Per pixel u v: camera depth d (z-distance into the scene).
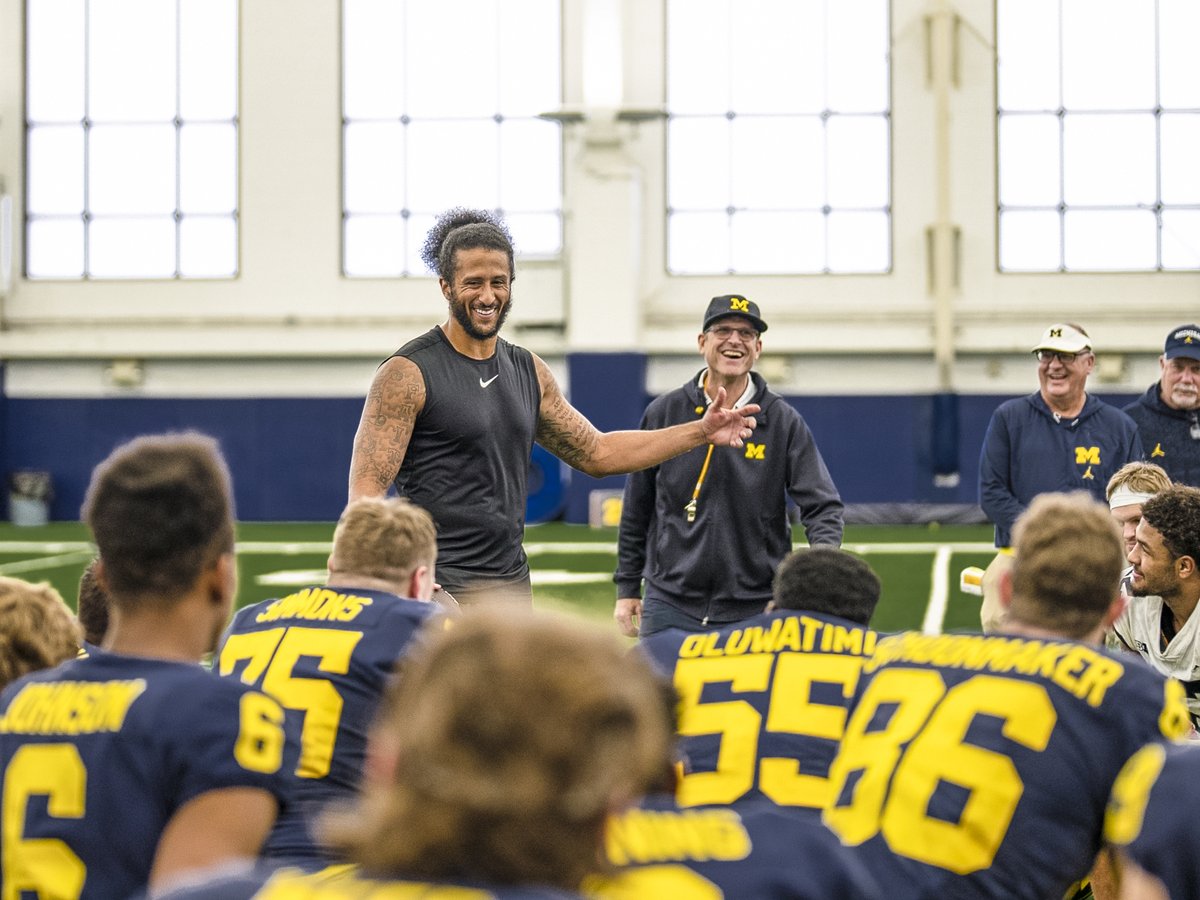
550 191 21.39
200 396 21.84
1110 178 20.73
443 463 5.03
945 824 2.90
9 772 2.43
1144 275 20.62
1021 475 7.04
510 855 1.30
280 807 2.47
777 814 2.06
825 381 21.14
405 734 1.31
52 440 21.91
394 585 3.68
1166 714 2.94
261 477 21.81
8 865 2.41
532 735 1.28
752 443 5.99
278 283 21.50
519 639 1.32
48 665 3.07
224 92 21.58
